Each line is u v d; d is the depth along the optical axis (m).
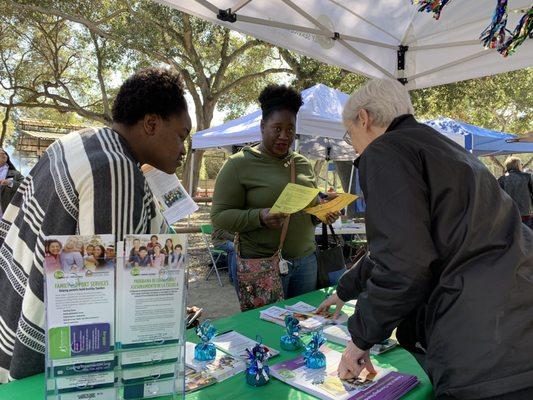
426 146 1.16
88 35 14.95
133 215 1.02
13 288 1.10
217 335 1.60
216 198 2.26
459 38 2.99
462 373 1.06
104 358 0.89
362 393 1.16
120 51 13.88
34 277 1.03
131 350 0.91
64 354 0.85
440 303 1.11
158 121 1.16
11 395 1.04
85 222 0.98
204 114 14.42
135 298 0.90
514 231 1.18
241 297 2.15
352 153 7.52
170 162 1.25
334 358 1.41
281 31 2.73
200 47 15.02
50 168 1.08
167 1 2.27
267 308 1.94
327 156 7.19
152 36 11.91
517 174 7.19
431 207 1.12
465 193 1.12
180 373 0.96
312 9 2.67
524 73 14.53
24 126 19.47
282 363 1.35
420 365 1.28
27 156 19.39
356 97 1.37
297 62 13.35
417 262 1.06
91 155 1.03
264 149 2.29
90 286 0.85
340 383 1.22
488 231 1.13
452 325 1.09
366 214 1.16
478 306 1.07
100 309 0.87
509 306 1.07
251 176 2.23
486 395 1.04
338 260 2.45
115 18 13.41
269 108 2.22
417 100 12.71
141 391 0.94
